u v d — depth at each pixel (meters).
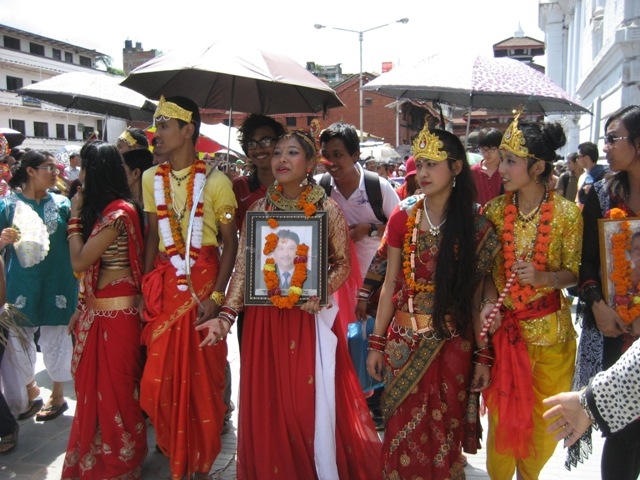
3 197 4.14
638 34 9.82
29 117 37.47
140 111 5.43
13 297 4.16
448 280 2.67
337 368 3.20
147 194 3.33
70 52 43.88
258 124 3.58
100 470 3.21
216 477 3.43
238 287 3.08
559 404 1.72
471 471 3.58
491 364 2.76
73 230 3.25
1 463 3.56
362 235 3.80
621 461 2.70
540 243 2.70
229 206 3.24
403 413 2.75
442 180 2.65
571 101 3.00
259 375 3.04
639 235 2.59
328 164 3.81
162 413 3.18
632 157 2.61
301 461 3.01
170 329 3.13
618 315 2.62
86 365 3.22
